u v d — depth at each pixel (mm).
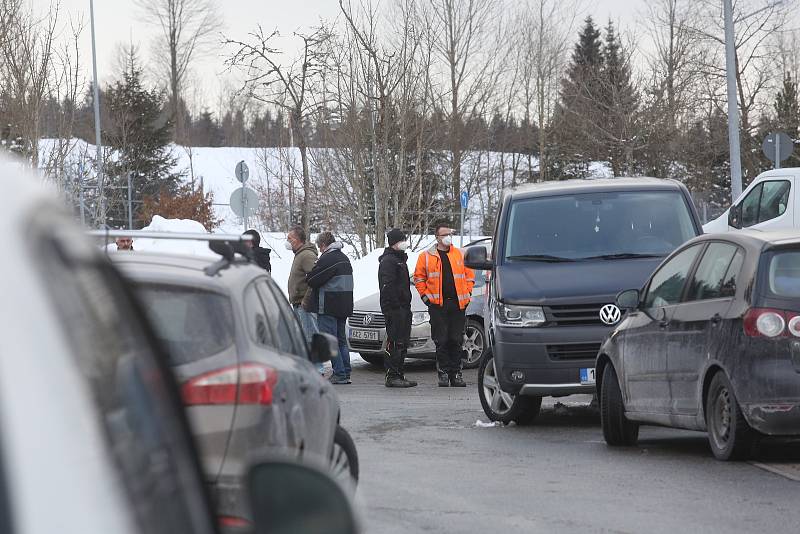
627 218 35250
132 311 5262
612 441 28688
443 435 30844
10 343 3727
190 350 14102
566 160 156125
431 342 50656
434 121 88562
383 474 24047
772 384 23500
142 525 4125
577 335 31656
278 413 14500
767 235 24969
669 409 26438
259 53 88125
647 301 28281
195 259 15430
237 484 13867
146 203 140625
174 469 5020
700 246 26750
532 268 33562
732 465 24453
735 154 67375
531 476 23688
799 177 54688
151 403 5039
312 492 5262
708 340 24891
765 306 23719
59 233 4332
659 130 126688
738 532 18000
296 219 102375
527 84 150000
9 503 3531
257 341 14852
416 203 85812
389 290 44438
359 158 84188
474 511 19844
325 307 45938
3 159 4539
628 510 19828
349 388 44562
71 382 3861
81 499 3684
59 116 70375
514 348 31891
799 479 22672
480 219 137500
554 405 38406
